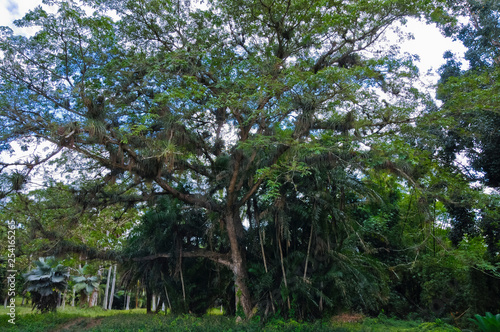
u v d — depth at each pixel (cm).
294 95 1303
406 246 1845
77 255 1691
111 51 1392
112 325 1402
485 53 1738
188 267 1891
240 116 1362
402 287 1981
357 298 1661
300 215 1585
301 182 1516
